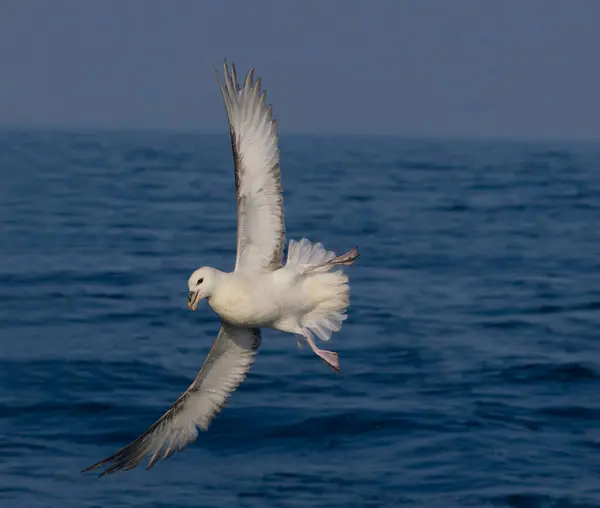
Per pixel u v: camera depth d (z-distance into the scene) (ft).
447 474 43.88
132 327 67.26
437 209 127.65
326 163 206.49
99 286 80.28
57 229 109.81
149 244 100.37
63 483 43.45
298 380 55.36
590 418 49.73
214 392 31.55
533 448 46.32
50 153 236.22
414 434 47.91
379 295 76.69
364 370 57.16
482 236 106.01
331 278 29.53
